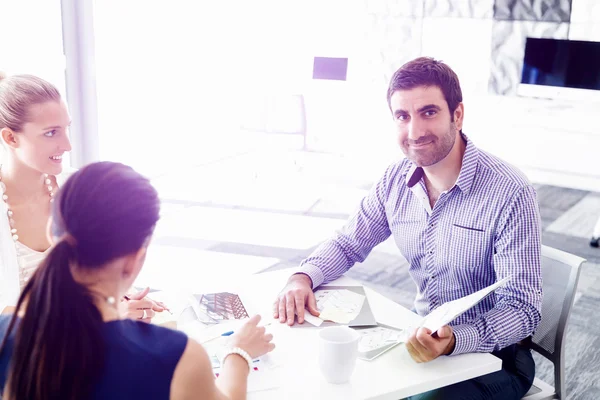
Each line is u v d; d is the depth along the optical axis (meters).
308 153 6.42
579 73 4.65
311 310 1.46
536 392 1.60
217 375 1.15
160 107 5.27
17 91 1.50
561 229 4.32
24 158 1.54
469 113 5.55
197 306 1.46
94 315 0.78
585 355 2.71
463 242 1.58
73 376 0.76
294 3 6.03
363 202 1.81
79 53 4.04
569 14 5.02
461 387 1.48
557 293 1.57
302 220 4.44
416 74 1.48
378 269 3.66
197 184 5.24
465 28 5.48
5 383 0.84
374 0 5.80
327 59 5.83
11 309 1.43
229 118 6.29
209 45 5.79
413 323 1.41
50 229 0.84
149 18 4.92
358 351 1.28
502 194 1.52
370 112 6.06
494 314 1.41
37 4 3.71
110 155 4.65
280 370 1.21
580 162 5.24
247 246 3.90
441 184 1.61
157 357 0.82
